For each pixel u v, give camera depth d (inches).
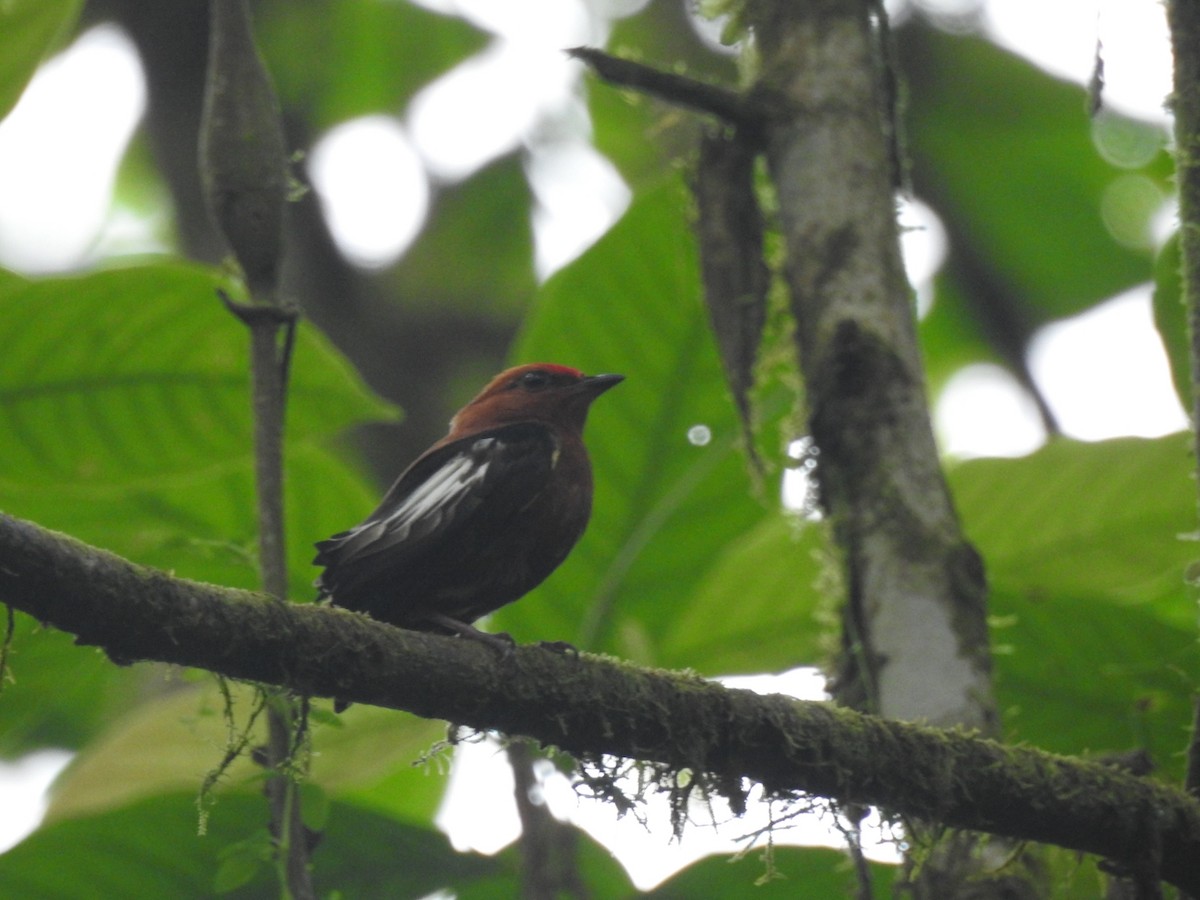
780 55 310.3
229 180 267.1
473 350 665.6
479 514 332.8
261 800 303.4
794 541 328.5
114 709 494.9
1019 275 724.0
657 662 341.1
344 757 328.2
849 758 244.4
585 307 357.4
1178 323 313.1
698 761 244.2
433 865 317.4
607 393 355.9
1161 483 343.6
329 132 703.7
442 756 328.5
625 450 356.5
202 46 642.2
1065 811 247.6
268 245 267.3
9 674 215.0
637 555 352.2
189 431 343.3
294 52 708.0
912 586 262.5
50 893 309.4
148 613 204.8
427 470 355.3
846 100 302.0
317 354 326.3
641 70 307.6
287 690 226.5
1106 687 338.3
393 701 233.1
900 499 268.2
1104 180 718.5
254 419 261.4
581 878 315.6
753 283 316.8
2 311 319.9
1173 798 253.3
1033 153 719.1
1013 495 347.6
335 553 328.5
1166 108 273.0
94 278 318.3
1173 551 346.3
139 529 378.6
